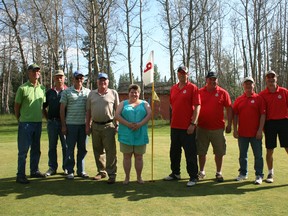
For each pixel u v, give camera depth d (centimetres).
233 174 705
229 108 668
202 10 2431
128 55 2430
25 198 532
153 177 682
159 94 3253
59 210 472
